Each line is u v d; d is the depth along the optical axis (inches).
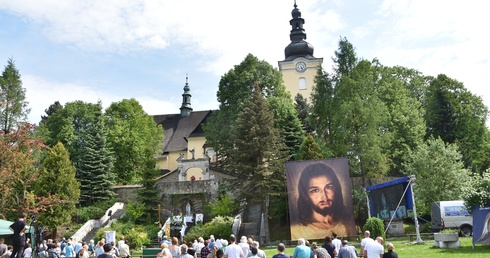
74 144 2090.3
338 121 1529.3
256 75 2085.4
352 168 1520.7
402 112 1802.4
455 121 1907.0
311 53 2933.1
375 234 981.2
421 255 776.3
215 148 2022.6
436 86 1977.1
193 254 710.5
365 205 1496.1
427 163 1400.1
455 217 1142.3
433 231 1206.3
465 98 1958.7
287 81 2854.3
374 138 1459.2
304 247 513.3
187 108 3196.4
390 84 1899.6
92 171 1883.6
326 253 517.3
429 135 1930.4
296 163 1258.0
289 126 1940.2
